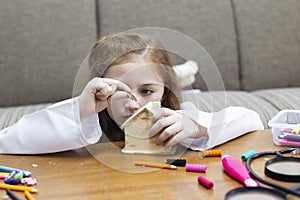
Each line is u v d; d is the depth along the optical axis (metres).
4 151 0.76
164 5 1.72
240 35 1.79
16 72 1.61
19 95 1.61
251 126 0.84
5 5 1.61
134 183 0.60
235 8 1.80
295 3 1.83
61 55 1.63
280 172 0.60
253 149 0.74
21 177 0.62
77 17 1.65
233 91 1.68
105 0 1.69
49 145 0.74
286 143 0.75
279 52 1.81
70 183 0.61
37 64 1.62
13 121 1.29
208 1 1.75
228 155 0.68
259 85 1.80
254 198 0.53
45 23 1.62
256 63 1.79
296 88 1.72
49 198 0.56
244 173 0.60
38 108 1.46
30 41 1.61
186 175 0.63
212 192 0.57
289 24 1.82
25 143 0.75
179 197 0.55
